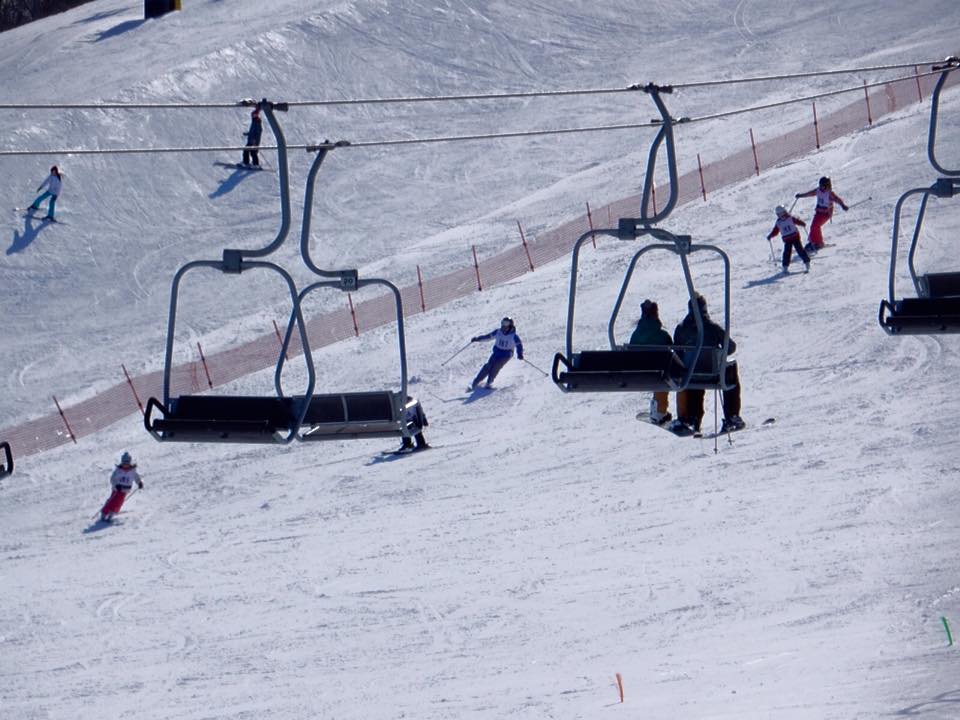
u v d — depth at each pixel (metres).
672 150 38.22
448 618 51.25
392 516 68.19
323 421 37.25
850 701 34.53
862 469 61.31
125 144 162.50
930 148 41.88
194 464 85.00
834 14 190.75
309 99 178.88
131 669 50.78
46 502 82.81
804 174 123.94
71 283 134.12
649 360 39.94
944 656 37.50
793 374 78.88
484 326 102.31
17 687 50.06
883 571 47.41
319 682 46.22
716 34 191.12
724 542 54.47
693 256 108.81
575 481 68.38
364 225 143.38
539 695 41.03
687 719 35.47
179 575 63.56
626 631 46.31
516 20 198.00
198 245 140.88
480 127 169.75
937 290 42.59
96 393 112.56
